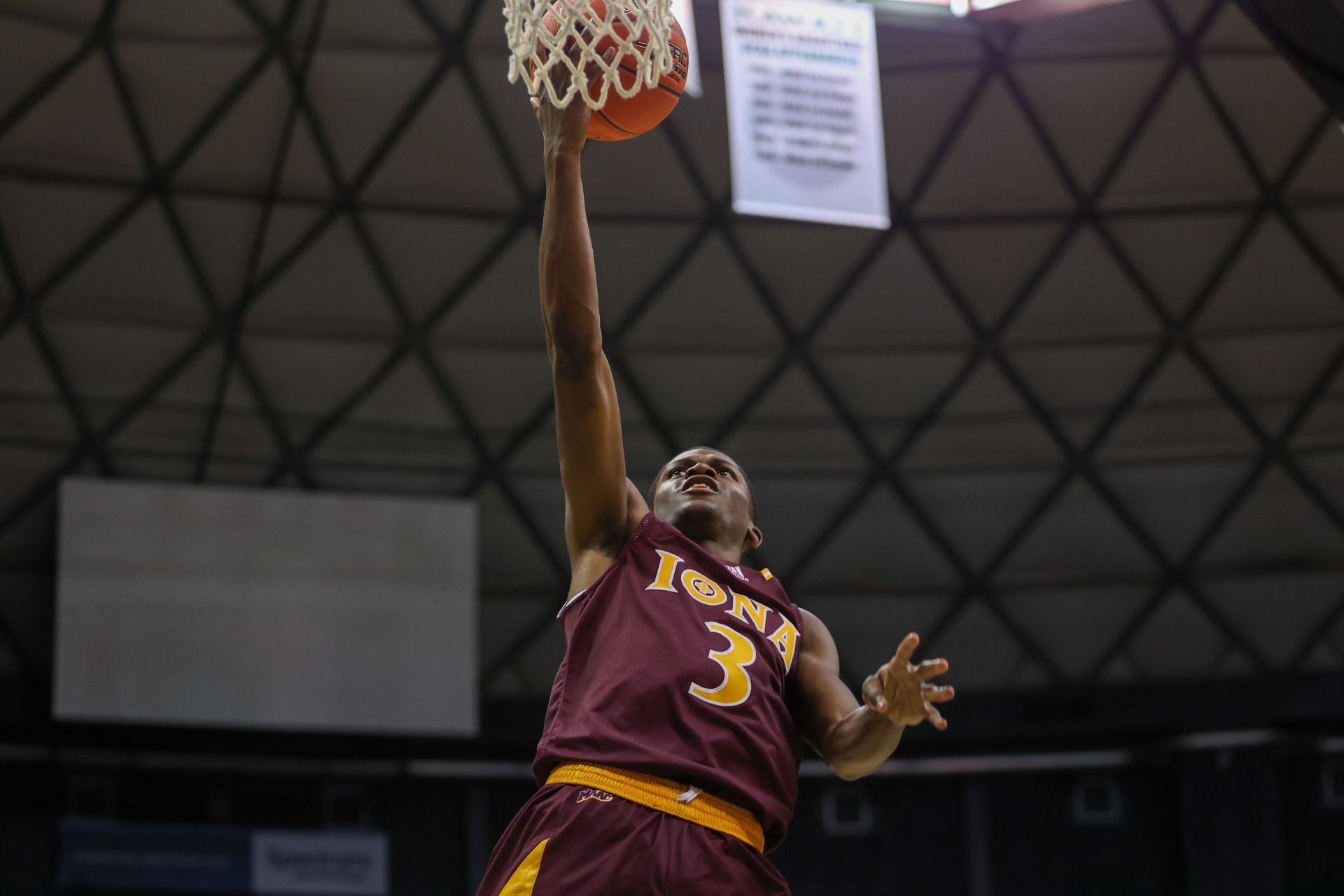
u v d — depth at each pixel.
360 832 22.89
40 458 21.25
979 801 25.23
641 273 22.09
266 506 21.75
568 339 3.79
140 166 19.84
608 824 3.28
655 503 4.14
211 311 21.03
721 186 21.70
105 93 19.20
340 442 22.47
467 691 22.03
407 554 22.17
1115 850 25.19
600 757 3.37
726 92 21.02
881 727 3.37
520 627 23.50
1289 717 24.42
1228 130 21.39
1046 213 22.05
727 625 3.64
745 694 3.51
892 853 25.05
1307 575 24.08
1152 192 21.91
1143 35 20.66
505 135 20.94
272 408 21.97
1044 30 20.56
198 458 21.98
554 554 23.36
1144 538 24.06
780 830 3.49
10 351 20.50
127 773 22.05
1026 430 23.52
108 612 20.73
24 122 19.08
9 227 19.77
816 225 21.92
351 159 20.52
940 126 21.41
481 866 23.38
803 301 22.56
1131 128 21.48
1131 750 25.19
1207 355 22.95
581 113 4.07
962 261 22.41
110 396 21.25
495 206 21.33
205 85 19.47
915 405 23.39
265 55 19.44
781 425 23.30
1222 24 20.47
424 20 19.84
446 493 23.08
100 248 20.22
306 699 21.30
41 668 21.25
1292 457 23.48
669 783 3.35
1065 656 24.75
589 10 4.24
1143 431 23.52
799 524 23.91
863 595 24.23
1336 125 21.12
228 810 22.53
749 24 16.72
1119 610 24.47
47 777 21.58
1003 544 24.14
